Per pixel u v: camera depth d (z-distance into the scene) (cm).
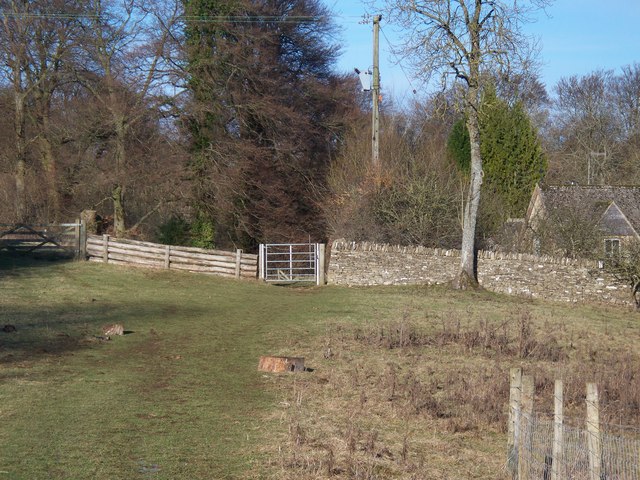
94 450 825
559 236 2784
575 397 1148
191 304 2058
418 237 2800
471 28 2331
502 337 1603
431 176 3012
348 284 2589
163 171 2945
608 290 2400
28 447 826
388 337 1598
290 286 2562
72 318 1717
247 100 3066
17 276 2253
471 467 827
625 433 986
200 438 886
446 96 2402
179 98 2914
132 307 1938
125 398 1063
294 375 1248
